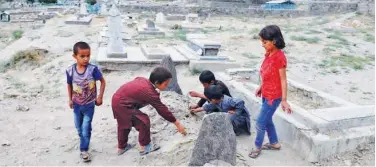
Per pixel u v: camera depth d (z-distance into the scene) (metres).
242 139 5.04
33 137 5.13
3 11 36.44
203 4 35.44
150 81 4.16
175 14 31.02
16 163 4.32
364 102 8.59
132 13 31.17
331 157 4.32
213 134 3.91
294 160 4.38
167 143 4.73
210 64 10.12
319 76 10.98
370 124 4.68
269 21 28.47
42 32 19.41
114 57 10.16
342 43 17.11
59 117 6.10
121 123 4.32
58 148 4.77
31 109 6.59
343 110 4.83
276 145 4.61
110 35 10.23
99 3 38.22
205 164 3.86
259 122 4.33
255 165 4.21
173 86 7.08
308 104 5.86
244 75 7.33
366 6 29.00
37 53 12.11
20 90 8.36
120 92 4.26
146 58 10.35
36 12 34.91
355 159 4.27
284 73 3.97
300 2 37.56
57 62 10.81
